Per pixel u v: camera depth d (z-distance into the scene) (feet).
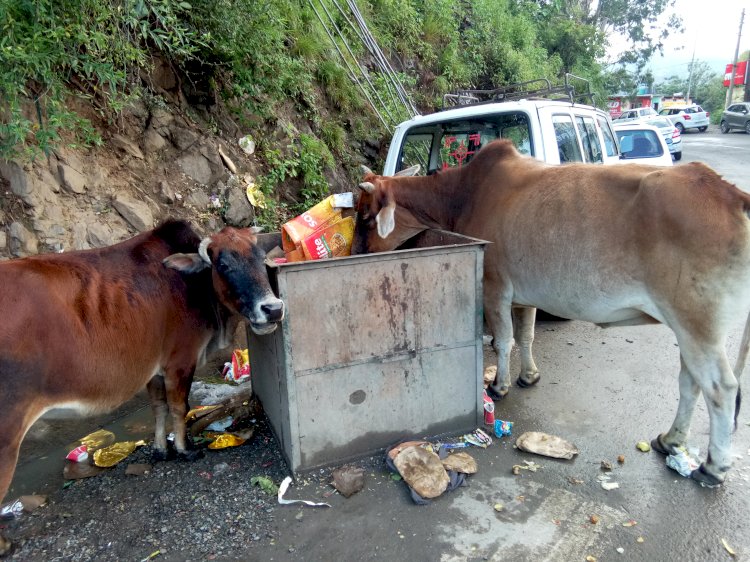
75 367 8.68
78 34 13.52
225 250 9.72
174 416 10.92
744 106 101.40
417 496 9.70
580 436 11.79
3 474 8.00
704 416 12.42
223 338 11.78
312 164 24.30
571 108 18.98
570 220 10.58
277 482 10.39
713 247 8.98
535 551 8.56
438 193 13.99
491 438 11.74
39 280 8.44
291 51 26.84
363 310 10.24
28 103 15.43
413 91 37.50
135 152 18.42
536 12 71.10
